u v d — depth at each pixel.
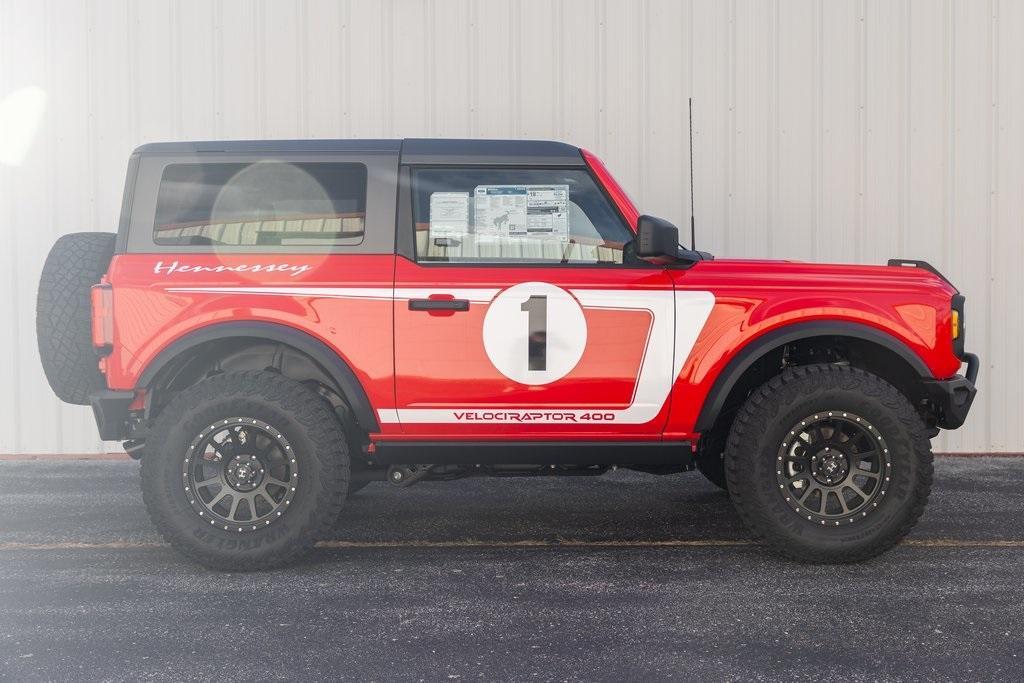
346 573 3.72
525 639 2.97
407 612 3.23
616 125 6.51
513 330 3.75
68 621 3.14
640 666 2.74
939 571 3.71
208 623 3.12
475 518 4.69
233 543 3.65
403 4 6.48
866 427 3.69
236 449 3.68
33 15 6.41
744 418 3.77
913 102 6.45
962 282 6.48
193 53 6.47
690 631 3.03
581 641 2.95
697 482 5.61
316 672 2.70
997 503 4.95
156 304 3.71
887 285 3.82
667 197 6.52
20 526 4.51
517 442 3.83
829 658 2.80
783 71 6.46
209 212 3.82
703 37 6.46
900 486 3.68
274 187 3.84
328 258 3.78
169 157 3.85
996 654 2.82
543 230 3.87
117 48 6.45
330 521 3.70
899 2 6.43
